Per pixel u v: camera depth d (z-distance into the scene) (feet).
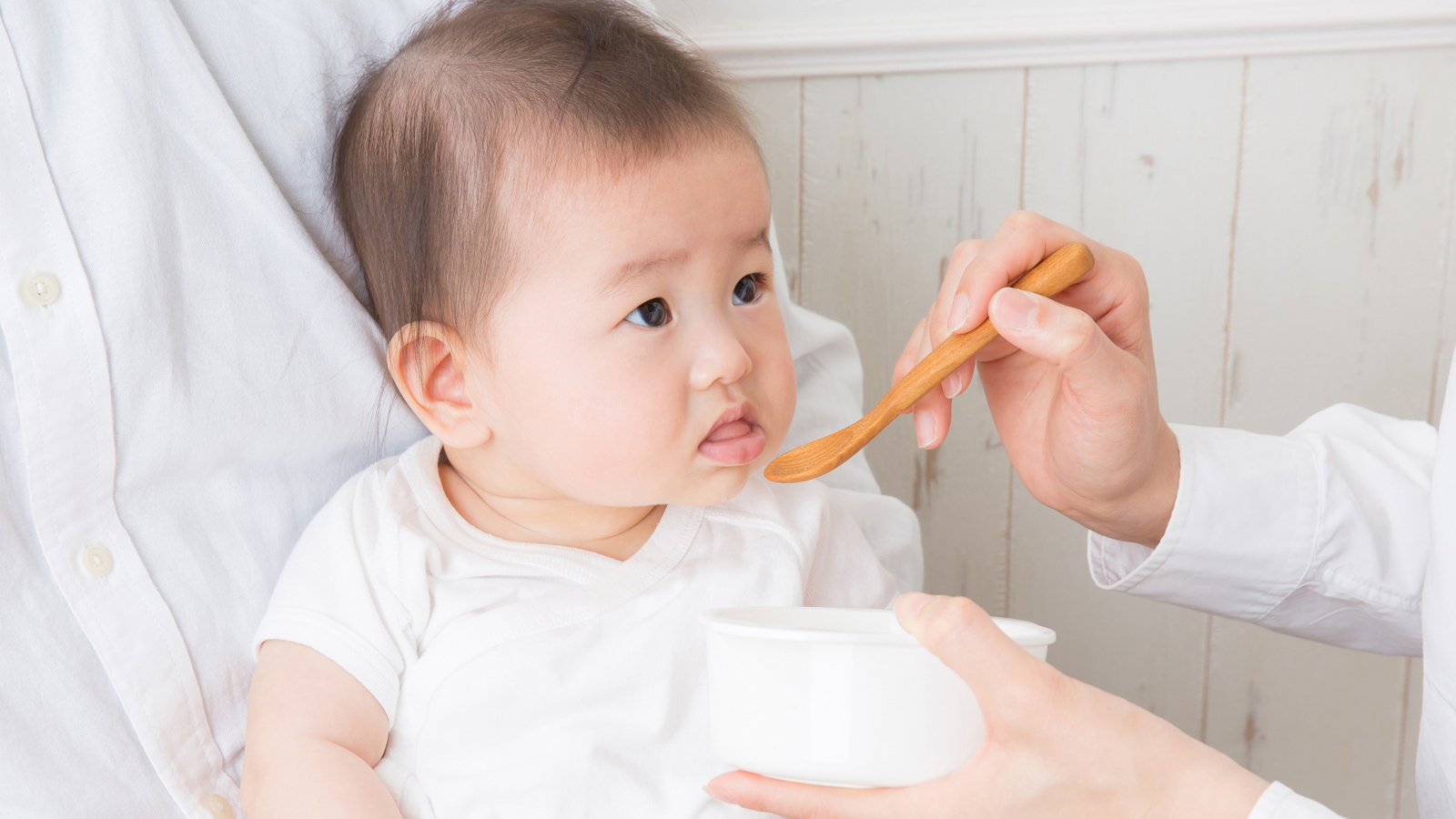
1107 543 2.70
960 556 4.51
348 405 2.59
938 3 3.96
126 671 2.23
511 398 2.35
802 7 4.01
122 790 2.20
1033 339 1.94
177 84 2.38
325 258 2.60
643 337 2.25
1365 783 4.44
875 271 4.26
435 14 2.81
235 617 2.40
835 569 2.81
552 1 2.62
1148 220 4.08
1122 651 4.49
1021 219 2.19
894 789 1.78
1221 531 2.45
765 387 2.37
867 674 1.73
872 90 4.09
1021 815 1.78
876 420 2.10
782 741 1.78
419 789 2.31
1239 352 4.15
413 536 2.39
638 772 2.32
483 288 2.32
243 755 2.39
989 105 4.05
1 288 2.13
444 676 2.30
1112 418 2.12
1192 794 1.72
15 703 2.10
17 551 2.15
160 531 2.33
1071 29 3.86
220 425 2.38
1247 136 3.96
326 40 2.72
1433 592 1.99
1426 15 3.70
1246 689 4.44
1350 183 3.96
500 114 2.31
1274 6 3.76
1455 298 4.02
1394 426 2.76
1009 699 1.69
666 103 2.30
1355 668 4.36
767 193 2.45
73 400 2.19
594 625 2.36
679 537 2.54
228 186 2.42
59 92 2.25
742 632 1.78
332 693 2.23
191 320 2.35
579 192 2.23
